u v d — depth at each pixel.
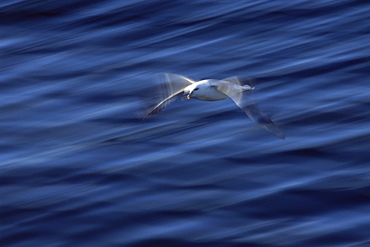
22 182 86.12
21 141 95.81
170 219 76.69
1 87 110.44
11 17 132.62
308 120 93.25
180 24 124.00
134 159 88.06
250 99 39.59
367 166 83.00
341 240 72.12
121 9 130.38
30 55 120.00
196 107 97.25
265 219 75.81
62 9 133.25
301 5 125.00
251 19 122.62
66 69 114.38
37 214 79.56
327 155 85.62
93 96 105.38
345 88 100.38
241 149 87.56
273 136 89.31
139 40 120.94
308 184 80.62
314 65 106.69
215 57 112.75
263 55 111.69
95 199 81.12
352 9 122.25
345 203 77.25
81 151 91.31
